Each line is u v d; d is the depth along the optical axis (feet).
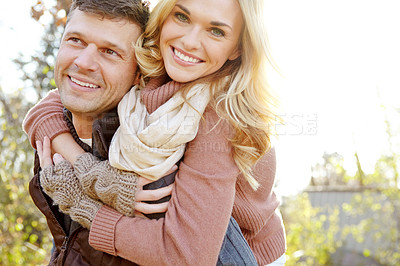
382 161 30.04
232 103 5.72
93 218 5.45
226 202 5.34
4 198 17.40
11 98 18.95
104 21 5.69
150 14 5.81
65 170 5.66
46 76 18.76
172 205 5.38
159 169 5.37
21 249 17.07
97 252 5.54
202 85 5.64
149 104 5.66
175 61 5.65
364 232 31.58
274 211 6.56
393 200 30.60
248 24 5.66
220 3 5.52
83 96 5.80
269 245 6.54
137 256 5.22
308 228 30.12
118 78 5.82
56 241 6.10
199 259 5.12
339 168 33.06
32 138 6.35
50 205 6.00
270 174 6.23
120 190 5.36
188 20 5.61
